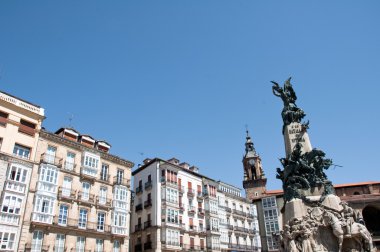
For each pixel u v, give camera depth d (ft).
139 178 178.50
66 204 119.03
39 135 119.44
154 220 156.46
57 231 112.98
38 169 115.03
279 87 103.91
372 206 183.01
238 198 215.10
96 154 136.15
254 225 215.72
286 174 86.38
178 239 158.81
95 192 130.52
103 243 125.80
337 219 69.67
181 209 167.63
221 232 187.32
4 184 104.12
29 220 106.83
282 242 74.79
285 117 98.12
